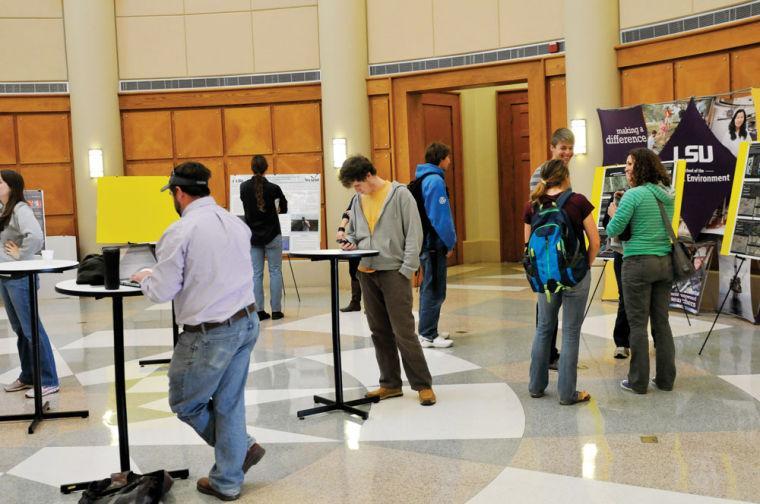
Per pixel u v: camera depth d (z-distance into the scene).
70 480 3.65
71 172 10.34
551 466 3.59
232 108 10.39
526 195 12.24
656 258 4.57
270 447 4.01
